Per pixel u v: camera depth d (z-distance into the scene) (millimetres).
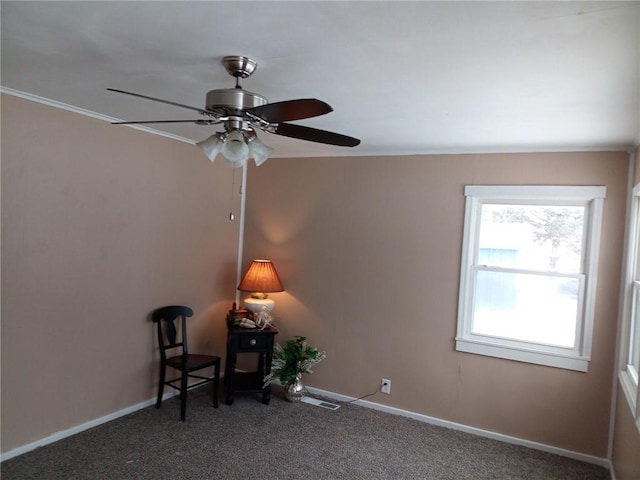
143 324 3623
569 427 3266
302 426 3514
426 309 3740
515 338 3490
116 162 3312
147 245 3602
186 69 2080
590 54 1679
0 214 2650
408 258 3811
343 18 1498
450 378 3648
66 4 1504
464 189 3600
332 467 2941
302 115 1736
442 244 3684
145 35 1723
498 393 3486
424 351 3746
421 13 1438
